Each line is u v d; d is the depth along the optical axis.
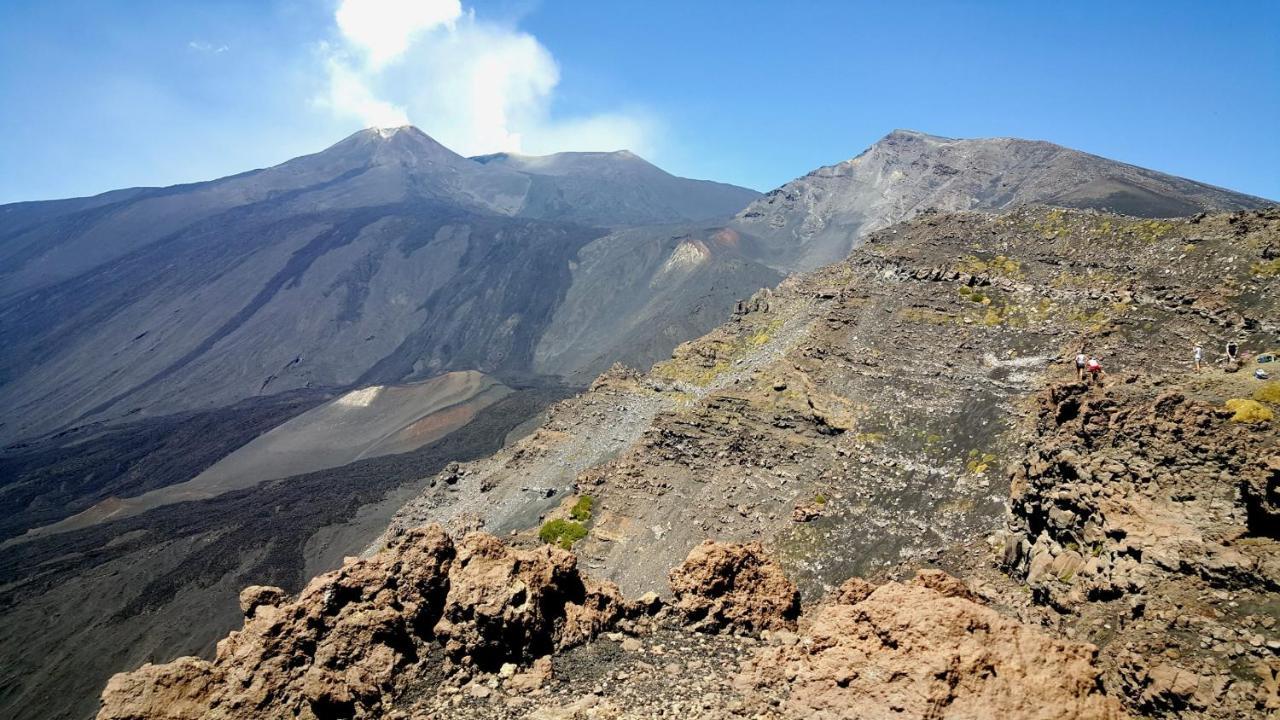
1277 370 43.62
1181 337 76.62
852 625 26.91
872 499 79.50
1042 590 42.25
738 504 88.81
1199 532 34.59
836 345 106.62
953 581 32.94
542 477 120.56
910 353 98.19
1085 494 42.06
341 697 29.52
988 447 76.62
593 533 95.56
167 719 29.09
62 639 124.94
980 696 22.47
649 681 31.31
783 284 145.00
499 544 36.97
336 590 33.91
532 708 29.66
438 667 32.72
